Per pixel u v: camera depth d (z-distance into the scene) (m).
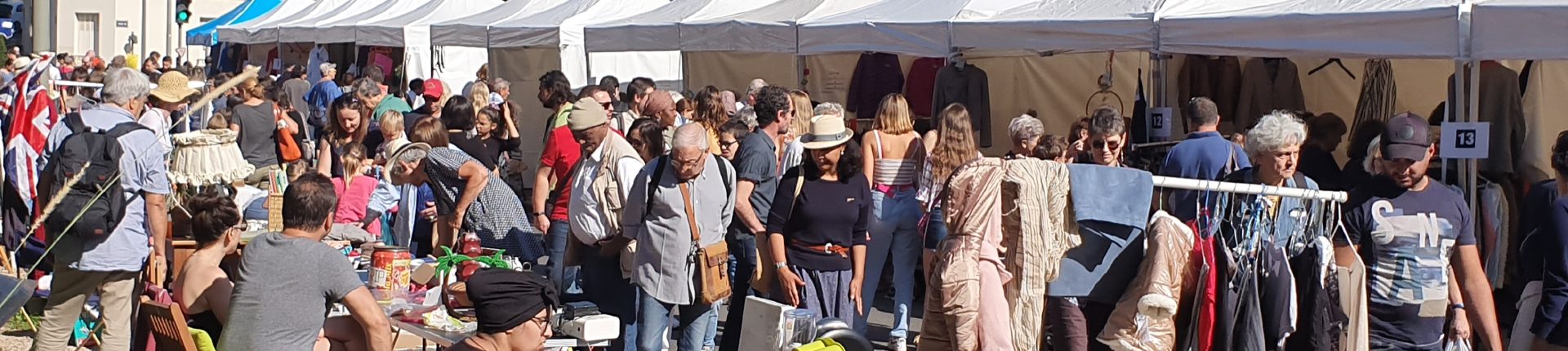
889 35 9.64
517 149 11.08
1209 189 4.50
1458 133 6.45
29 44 33.03
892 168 7.03
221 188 7.52
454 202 7.15
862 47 9.88
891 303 8.89
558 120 9.86
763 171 6.72
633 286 6.19
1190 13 7.80
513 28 14.42
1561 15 6.10
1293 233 4.67
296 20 19.95
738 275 6.68
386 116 8.51
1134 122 9.74
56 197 4.37
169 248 6.76
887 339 7.70
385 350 4.78
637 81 10.41
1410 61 9.50
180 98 7.79
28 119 7.04
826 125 6.33
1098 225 4.51
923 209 6.74
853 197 6.41
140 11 36.31
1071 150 8.11
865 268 6.98
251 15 23.31
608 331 5.36
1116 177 4.46
